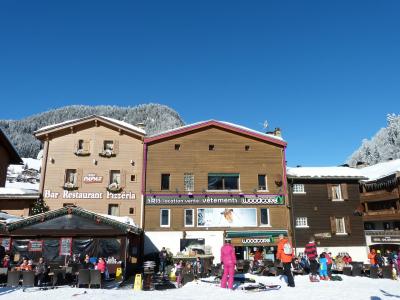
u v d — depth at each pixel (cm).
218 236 2919
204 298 1166
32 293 1402
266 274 2028
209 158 3097
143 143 3089
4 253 2194
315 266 1672
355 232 3117
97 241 2330
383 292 1280
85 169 3002
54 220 2294
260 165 3120
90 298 1265
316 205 3128
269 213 3012
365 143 14400
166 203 2956
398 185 3606
